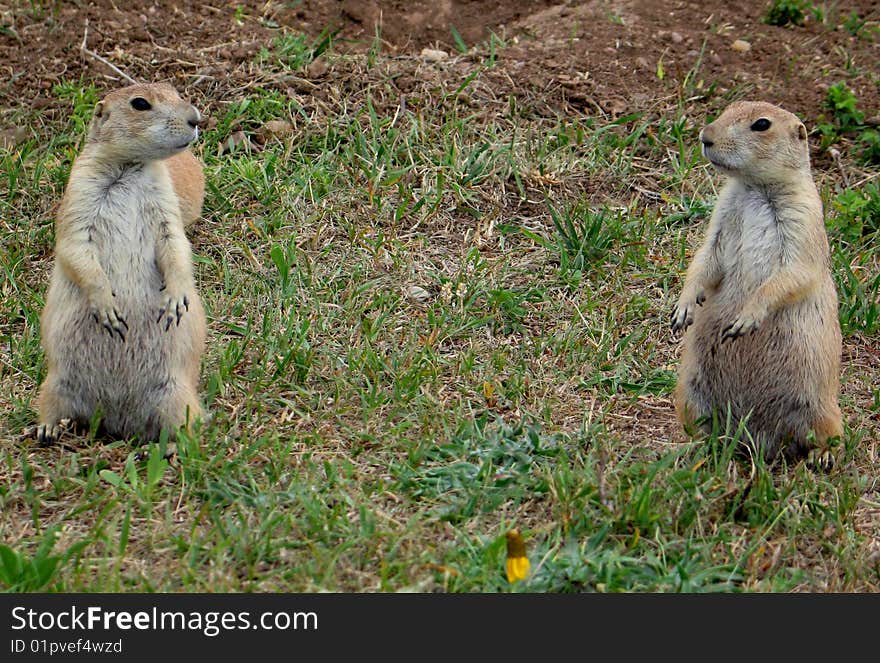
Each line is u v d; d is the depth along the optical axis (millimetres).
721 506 9008
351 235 12945
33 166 13734
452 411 10336
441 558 8234
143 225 9773
